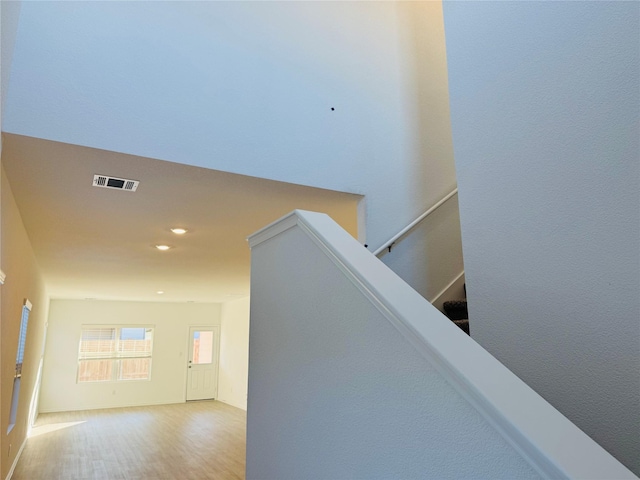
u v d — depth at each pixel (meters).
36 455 6.11
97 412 9.95
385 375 1.25
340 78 3.45
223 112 2.96
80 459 5.91
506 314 1.79
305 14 3.43
